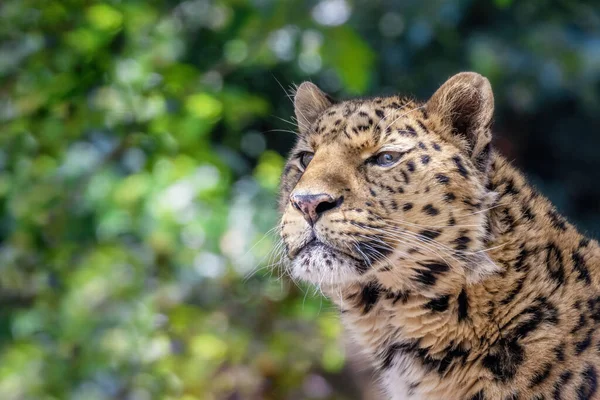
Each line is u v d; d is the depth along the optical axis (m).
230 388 11.90
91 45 11.40
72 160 11.70
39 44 11.34
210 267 12.20
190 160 12.00
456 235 7.13
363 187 7.31
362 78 13.02
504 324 7.02
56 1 11.38
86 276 12.03
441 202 7.16
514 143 18.20
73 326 11.72
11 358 12.00
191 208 12.06
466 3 15.27
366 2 15.81
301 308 11.97
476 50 15.76
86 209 11.59
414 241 7.13
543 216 7.38
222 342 11.95
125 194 11.97
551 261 7.13
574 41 16.06
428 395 7.29
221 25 14.40
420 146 7.29
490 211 7.17
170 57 12.77
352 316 7.75
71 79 11.33
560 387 6.78
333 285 7.69
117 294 11.95
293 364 11.95
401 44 16.03
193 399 11.82
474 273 7.05
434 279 7.18
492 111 7.27
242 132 16.31
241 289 12.11
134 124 11.40
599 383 6.72
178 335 12.00
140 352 11.83
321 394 12.70
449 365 7.18
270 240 11.98
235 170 13.19
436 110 7.51
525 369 6.88
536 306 6.98
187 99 11.73
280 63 15.78
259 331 12.09
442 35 15.91
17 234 11.63
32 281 11.80
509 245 7.12
